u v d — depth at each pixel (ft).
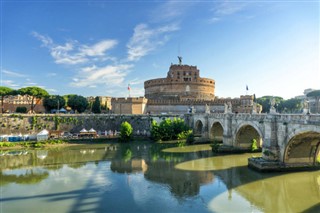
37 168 135.85
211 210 81.20
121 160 153.99
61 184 107.45
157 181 110.63
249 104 348.79
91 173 124.57
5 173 126.11
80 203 86.84
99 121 271.28
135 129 278.87
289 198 90.58
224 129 187.01
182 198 91.15
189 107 337.31
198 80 384.06
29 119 245.65
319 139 112.98
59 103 346.54
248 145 174.81
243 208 82.74
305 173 116.06
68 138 230.07
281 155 119.44
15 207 83.46
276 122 121.90
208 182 108.58
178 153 175.94
